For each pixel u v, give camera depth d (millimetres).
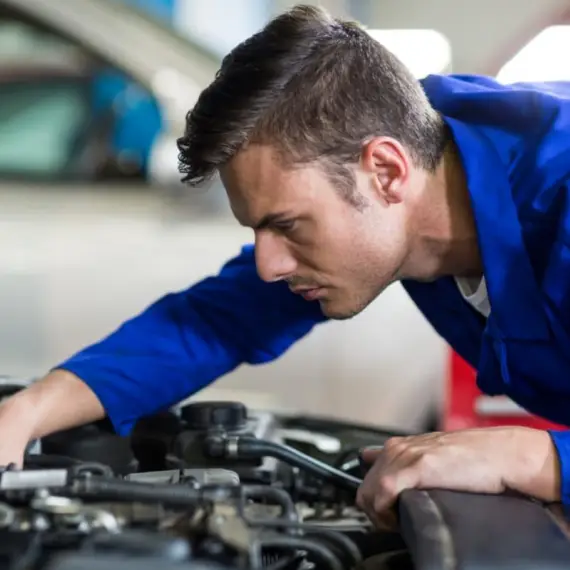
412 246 1592
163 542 909
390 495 1269
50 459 1494
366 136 1458
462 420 2875
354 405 3484
